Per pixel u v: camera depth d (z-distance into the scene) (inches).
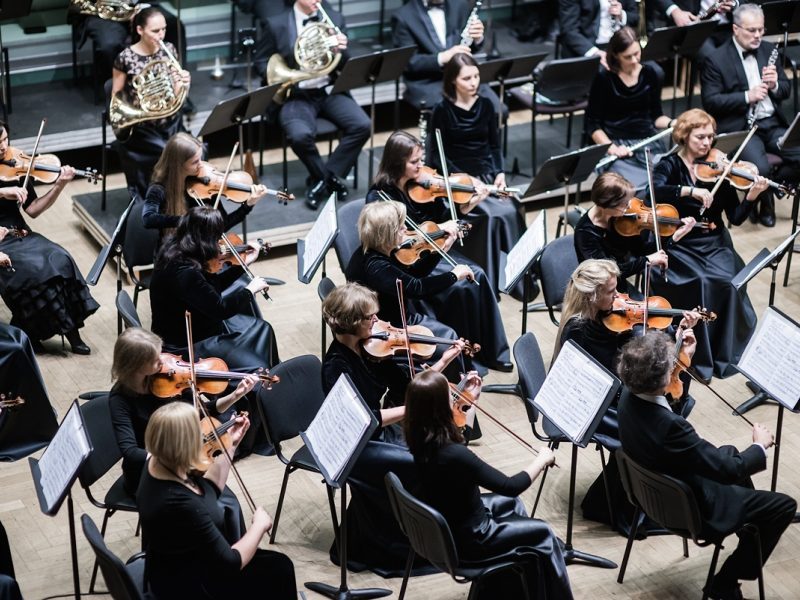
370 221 447.8
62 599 379.6
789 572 393.1
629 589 384.8
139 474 360.5
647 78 628.1
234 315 452.1
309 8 639.1
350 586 385.7
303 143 624.4
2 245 516.1
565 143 710.5
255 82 741.9
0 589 327.0
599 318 429.4
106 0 676.1
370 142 674.8
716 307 513.7
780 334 396.2
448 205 533.0
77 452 332.5
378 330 416.2
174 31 716.0
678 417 352.5
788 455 456.8
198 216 438.0
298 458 397.4
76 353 525.7
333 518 394.9
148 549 317.7
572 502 390.9
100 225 605.0
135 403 373.7
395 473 374.3
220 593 318.3
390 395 416.2
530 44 810.8
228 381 417.1
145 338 365.1
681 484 345.1
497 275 566.9
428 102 671.8
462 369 464.8
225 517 362.0
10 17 636.1
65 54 737.0
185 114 698.2
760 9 633.6
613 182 473.7
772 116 649.6
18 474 446.6
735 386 506.6
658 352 349.7
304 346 532.4
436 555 336.2
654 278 523.8
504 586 359.3
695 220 519.8
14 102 706.8
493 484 336.5
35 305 510.3
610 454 410.0
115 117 592.4
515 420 481.4
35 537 409.4
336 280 596.4
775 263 476.4
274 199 642.2
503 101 674.8
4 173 521.0
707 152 524.4
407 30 684.1
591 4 722.2
